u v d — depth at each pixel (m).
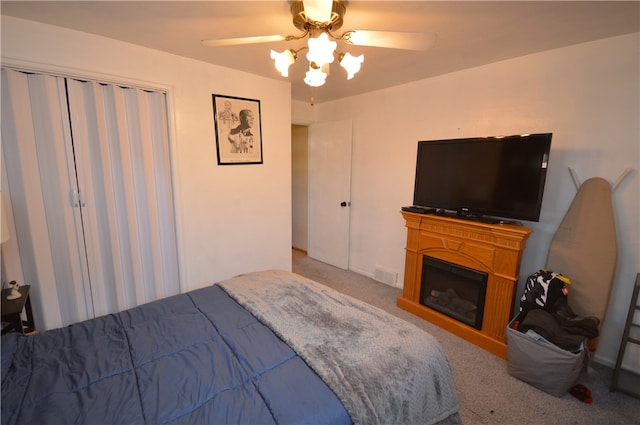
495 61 2.40
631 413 1.70
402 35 1.37
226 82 2.62
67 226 2.03
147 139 2.31
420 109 2.97
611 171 1.99
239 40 1.45
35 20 1.75
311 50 1.30
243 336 1.37
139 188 2.32
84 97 2.02
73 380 1.09
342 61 1.53
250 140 2.85
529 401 1.77
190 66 2.40
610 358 2.09
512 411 1.70
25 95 1.83
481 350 2.28
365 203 3.68
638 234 1.94
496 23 1.75
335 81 2.99
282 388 1.07
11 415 0.94
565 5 1.53
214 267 2.76
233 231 2.85
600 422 1.63
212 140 2.60
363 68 2.58
